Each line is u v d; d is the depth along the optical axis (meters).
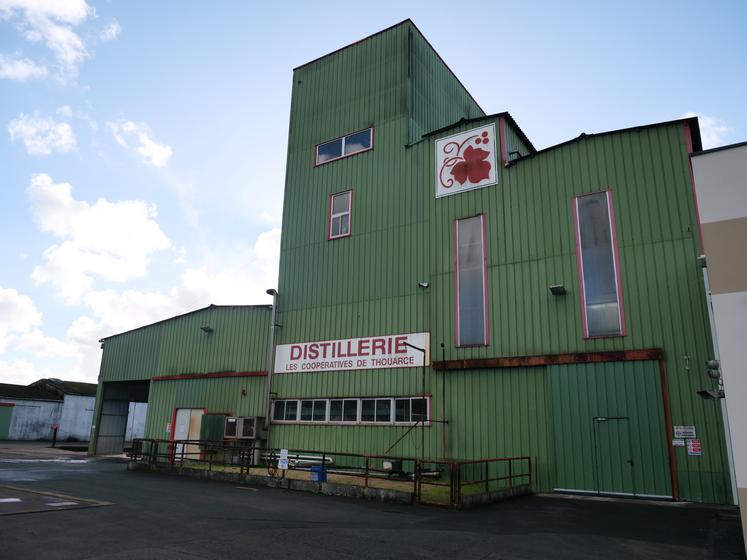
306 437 20.80
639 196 16.14
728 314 8.19
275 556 7.88
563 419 15.74
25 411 48.94
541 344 16.69
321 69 25.03
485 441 16.92
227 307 25.56
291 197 24.14
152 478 17.56
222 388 24.47
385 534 9.44
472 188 19.22
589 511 12.28
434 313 18.95
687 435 14.08
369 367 19.91
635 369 15.05
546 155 17.97
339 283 21.59
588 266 16.45
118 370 30.28
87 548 8.07
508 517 11.40
